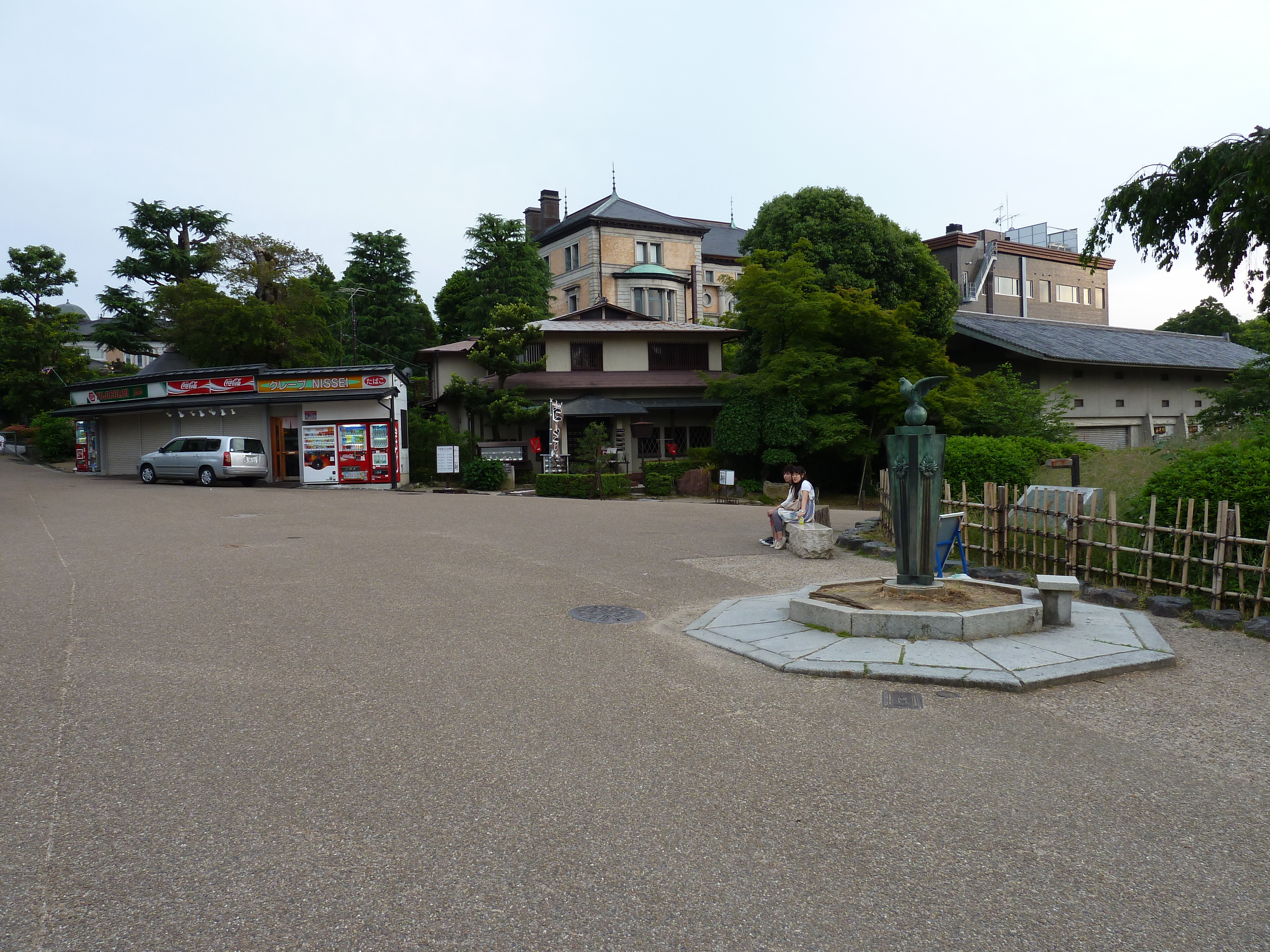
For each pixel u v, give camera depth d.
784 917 3.03
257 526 14.65
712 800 3.99
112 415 30.70
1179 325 60.44
